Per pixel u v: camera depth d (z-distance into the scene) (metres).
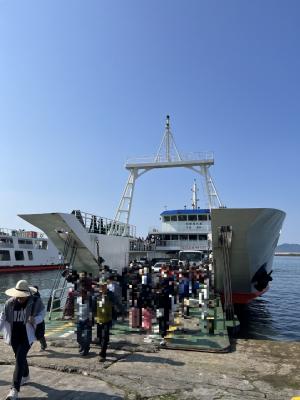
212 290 17.50
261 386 6.27
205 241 34.28
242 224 14.17
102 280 11.19
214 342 9.03
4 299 24.61
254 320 19.58
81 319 8.14
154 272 16.78
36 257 51.47
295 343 9.28
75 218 16.53
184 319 12.05
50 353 8.26
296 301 26.78
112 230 22.52
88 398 5.70
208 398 5.70
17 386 5.54
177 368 7.20
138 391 5.96
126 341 9.09
